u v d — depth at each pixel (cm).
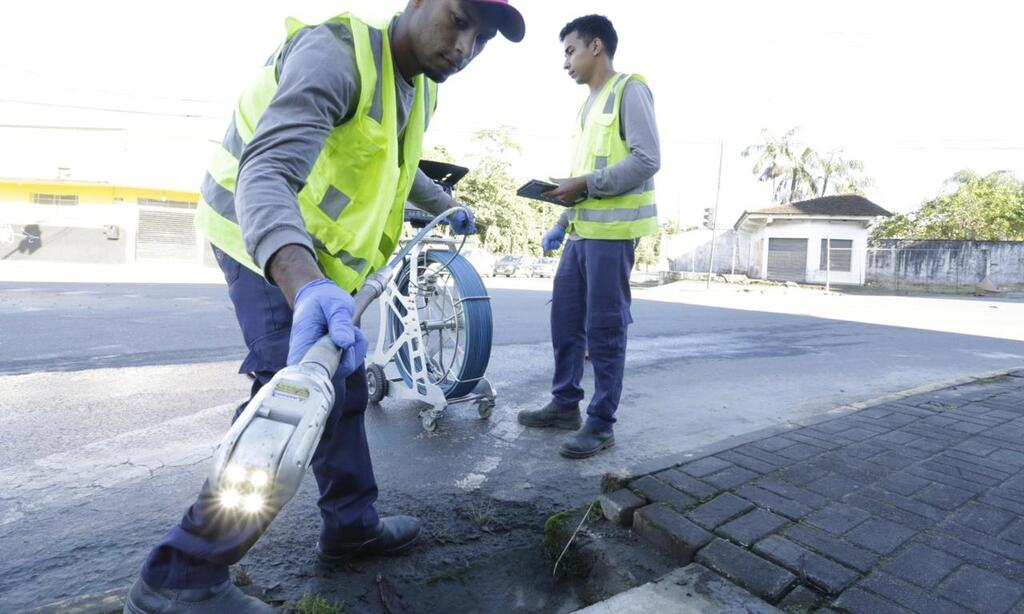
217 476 94
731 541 200
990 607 165
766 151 3706
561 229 354
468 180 3638
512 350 624
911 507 225
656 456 314
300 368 102
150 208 2719
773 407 425
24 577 191
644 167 285
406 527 212
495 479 280
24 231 2617
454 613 187
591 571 208
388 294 373
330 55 134
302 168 126
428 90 183
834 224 2817
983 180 3550
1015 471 263
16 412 367
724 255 3272
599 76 322
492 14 146
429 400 347
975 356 684
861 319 1122
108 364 508
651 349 680
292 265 114
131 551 209
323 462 186
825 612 166
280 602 178
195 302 1007
